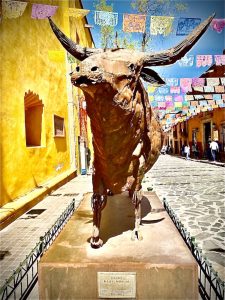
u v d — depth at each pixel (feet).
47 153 30.37
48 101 31.12
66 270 8.10
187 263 7.88
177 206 23.31
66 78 39.65
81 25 49.62
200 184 33.73
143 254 8.57
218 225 18.13
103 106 7.26
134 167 9.06
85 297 8.14
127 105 7.58
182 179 38.19
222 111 58.13
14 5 15.39
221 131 59.41
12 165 21.43
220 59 20.51
